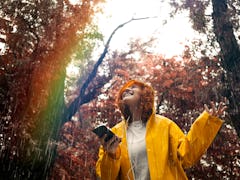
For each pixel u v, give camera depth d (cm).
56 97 789
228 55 1048
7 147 692
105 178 259
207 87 1830
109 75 1895
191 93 1923
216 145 1811
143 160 256
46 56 868
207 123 254
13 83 809
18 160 682
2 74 818
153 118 277
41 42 909
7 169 671
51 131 741
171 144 265
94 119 1977
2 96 790
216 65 1764
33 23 948
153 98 289
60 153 1441
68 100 1736
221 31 1097
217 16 1125
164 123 274
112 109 1961
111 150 244
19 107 766
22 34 927
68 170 1402
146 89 291
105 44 1540
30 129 718
